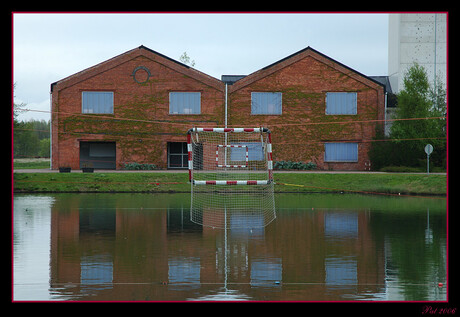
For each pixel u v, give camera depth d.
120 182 36.47
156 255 14.95
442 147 46.56
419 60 59.03
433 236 18.06
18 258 14.50
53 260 14.23
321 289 11.75
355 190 35.97
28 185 35.28
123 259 14.41
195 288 11.82
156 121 46.66
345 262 14.13
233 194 34.50
